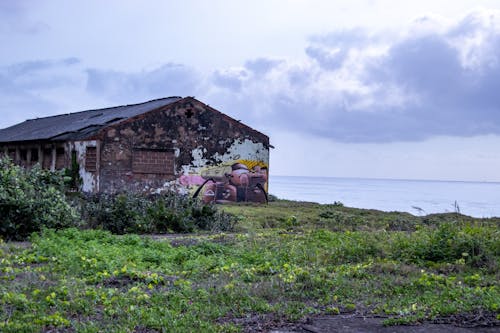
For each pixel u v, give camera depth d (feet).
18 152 127.44
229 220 70.18
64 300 28.81
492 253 43.83
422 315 27.91
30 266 38.06
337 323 27.48
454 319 27.68
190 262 41.55
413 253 45.06
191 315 27.63
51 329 25.00
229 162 111.96
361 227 70.38
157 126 104.47
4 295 28.35
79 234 52.85
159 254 44.37
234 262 42.22
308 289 33.94
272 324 27.09
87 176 100.83
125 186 100.83
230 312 28.94
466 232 48.32
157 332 25.35
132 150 101.86
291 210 96.32
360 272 38.29
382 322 27.22
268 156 116.57
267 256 44.50
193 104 108.17
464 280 36.47
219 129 111.24
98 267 37.45
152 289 33.09
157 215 65.05
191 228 65.98
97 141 98.32
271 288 33.24
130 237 52.54
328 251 46.65
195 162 108.47
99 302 29.50
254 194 114.52
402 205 203.00
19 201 54.95
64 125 123.85
